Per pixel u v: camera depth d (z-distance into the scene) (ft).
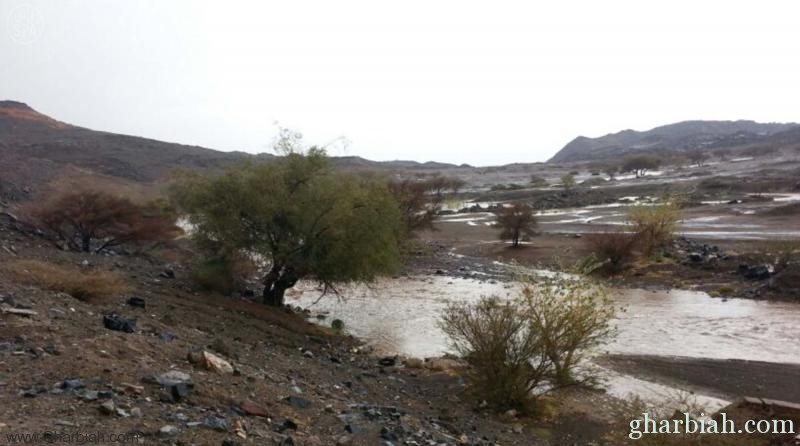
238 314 58.34
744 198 235.40
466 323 42.86
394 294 89.76
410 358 52.70
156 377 25.30
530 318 40.14
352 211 66.03
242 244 67.26
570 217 213.05
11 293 35.12
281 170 68.64
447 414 36.09
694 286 93.61
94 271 51.29
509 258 131.23
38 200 109.60
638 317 73.00
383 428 26.66
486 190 377.50
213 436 20.57
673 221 116.06
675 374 49.73
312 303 81.66
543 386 42.78
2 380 21.84
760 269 92.79
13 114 545.03
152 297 53.62
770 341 61.26
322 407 29.01
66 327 30.27
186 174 72.38
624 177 410.93
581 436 35.12
